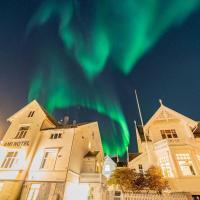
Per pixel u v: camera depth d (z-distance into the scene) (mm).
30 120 23984
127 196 12469
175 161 16906
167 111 21656
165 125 20828
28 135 21859
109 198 16500
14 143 21578
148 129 22031
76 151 21266
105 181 20844
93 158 23141
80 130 23750
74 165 19984
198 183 15242
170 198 11773
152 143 20562
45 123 24922
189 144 17953
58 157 19375
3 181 18547
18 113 25750
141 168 20469
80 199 18797
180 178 15812
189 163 16828
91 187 19422
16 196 17062
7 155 20984
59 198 16078
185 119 20125
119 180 14047
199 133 21156
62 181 17156
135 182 13797
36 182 17828
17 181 18141
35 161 19844
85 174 20469
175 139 18766
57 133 22203
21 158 19969
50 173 18125
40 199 16266
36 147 21359
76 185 19297
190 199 11516
